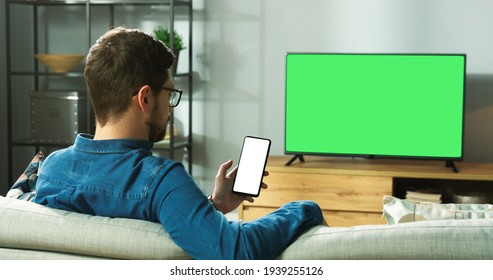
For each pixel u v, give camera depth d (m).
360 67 4.38
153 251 1.39
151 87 1.48
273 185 4.27
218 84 4.92
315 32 4.74
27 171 2.02
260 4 4.80
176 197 1.37
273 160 4.53
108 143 1.47
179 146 4.74
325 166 4.29
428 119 4.34
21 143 4.86
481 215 1.75
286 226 1.40
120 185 1.43
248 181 1.68
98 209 1.47
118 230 1.41
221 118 4.94
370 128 4.40
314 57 4.41
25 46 5.14
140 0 4.62
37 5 5.05
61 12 5.10
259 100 4.87
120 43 1.47
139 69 1.46
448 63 4.30
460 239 1.29
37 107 4.83
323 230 1.39
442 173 4.11
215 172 4.99
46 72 4.84
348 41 4.70
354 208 4.20
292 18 4.76
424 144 4.36
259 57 4.84
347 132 4.42
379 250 1.32
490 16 4.53
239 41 4.86
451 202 4.34
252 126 4.90
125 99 1.47
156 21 4.98
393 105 4.37
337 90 4.41
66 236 1.43
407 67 4.34
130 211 1.43
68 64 4.83
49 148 5.27
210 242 1.33
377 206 4.17
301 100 4.45
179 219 1.36
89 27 4.70
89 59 1.49
